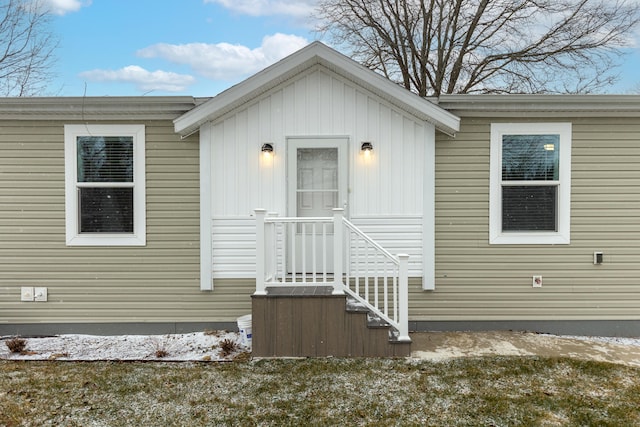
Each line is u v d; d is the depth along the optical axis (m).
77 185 5.29
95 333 5.34
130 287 5.35
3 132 5.27
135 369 4.08
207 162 5.22
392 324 4.35
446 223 5.32
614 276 5.34
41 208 5.30
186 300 5.35
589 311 5.33
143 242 5.33
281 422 3.02
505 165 5.33
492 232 5.32
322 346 4.29
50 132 5.28
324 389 3.56
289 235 5.29
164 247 5.34
